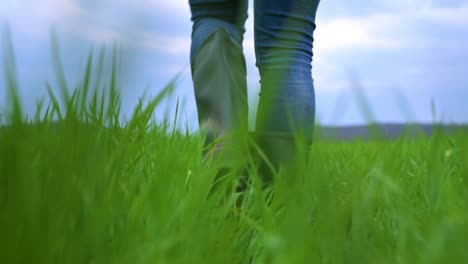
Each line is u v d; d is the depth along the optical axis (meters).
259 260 0.69
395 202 0.80
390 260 0.61
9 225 0.48
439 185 0.82
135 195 0.77
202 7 1.29
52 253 0.49
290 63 1.14
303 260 0.51
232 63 1.27
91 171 0.61
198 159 0.97
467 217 0.55
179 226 0.68
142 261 0.52
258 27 1.17
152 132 1.05
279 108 1.12
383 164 0.79
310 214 0.67
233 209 0.89
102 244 0.56
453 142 1.04
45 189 0.55
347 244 0.62
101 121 0.72
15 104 0.50
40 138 0.62
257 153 1.14
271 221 0.74
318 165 0.71
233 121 1.16
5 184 0.50
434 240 0.53
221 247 0.69
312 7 1.17
